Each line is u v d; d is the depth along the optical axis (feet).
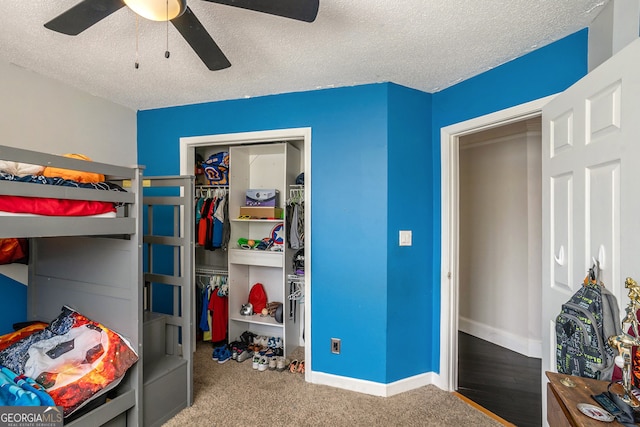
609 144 4.02
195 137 9.24
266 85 7.91
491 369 8.89
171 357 7.22
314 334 8.06
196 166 10.70
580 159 4.65
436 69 6.95
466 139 11.36
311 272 8.09
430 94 8.21
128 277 5.88
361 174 7.68
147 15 3.86
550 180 5.53
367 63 6.72
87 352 5.45
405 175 7.76
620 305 3.76
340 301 7.85
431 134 8.22
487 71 6.96
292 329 9.91
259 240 10.85
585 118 4.53
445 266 7.84
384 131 7.52
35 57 6.64
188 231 7.13
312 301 8.09
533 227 9.86
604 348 3.77
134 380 5.85
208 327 10.19
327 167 7.98
